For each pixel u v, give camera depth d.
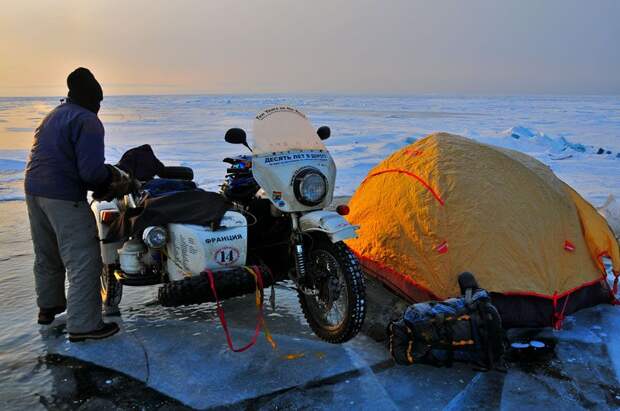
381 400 3.16
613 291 4.75
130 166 4.44
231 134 3.77
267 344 3.87
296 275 4.01
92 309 3.84
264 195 4.08
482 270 4.07
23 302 4.63
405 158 4.98
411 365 3.58
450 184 4.41
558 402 3.17
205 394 3.22
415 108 72.81
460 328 3.41
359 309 3.51
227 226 3.67
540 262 4.17
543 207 4.41
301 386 3.31
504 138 17.72
